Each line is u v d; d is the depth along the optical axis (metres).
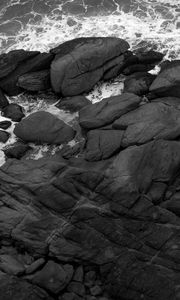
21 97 19.47
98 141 16.17
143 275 12.58
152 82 18.36
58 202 14.17
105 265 12.95
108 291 12.63
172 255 12.88
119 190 14.16
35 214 14.09
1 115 18.84
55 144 17.41
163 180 14.77
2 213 14.23
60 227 13.68
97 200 14.12
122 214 13.77
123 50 19.55
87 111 17.42
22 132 17.45
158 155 15.12
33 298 12.37
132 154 15.15
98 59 18.98
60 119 18.17
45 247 13.40
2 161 17.30
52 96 19.33
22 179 14.87
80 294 12.65
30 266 13.12
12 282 12.68
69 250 13.25
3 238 13.91
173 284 12.31
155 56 19.62
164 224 13.58
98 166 15.58
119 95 17.59
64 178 14.60
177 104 17.44
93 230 13.52
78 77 18.81
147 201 13.98
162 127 16.05
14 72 19.48
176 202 14.27
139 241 13.23
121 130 16.38
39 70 19.52
